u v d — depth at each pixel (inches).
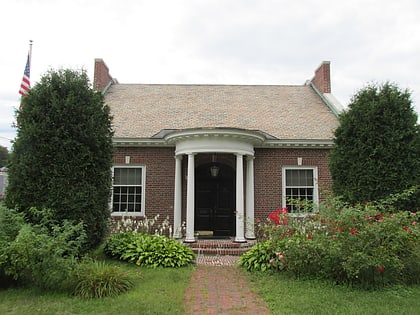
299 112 656.4
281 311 228.8
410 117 394.3
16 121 343.9
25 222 316.2
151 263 370.9
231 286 294.8
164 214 565.0
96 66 714.2
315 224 326.6
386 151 387.9
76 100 355.6
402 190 378.6
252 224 487.5
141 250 381.4
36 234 286.8
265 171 575.2
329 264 297.6
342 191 411.8
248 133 505.0
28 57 634.8
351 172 404.2
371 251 281.3
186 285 295.3
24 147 336.5
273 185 571.8
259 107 671.1
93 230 353.7
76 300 247.9
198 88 757.3
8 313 223.6
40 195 330.6
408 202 377.1
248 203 538.3
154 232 557.6
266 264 346.6
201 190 611.5
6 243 266.7
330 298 254.4
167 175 572.7
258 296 265.9
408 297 259.3
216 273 344.8
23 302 244.2
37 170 332.5
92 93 373.1
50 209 317.1
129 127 589.3
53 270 260.4
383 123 398.3
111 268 285.6
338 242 287.1
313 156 577.9
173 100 692.1
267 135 554.6
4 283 282.5
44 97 348.2
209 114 633.0
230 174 613.6
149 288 281.1
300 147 573.9
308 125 607.5
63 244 279.3
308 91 765.3
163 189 569.9
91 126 354.6
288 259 320.5
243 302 251.4
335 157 429.4
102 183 365.7
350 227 294.7
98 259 386.6
